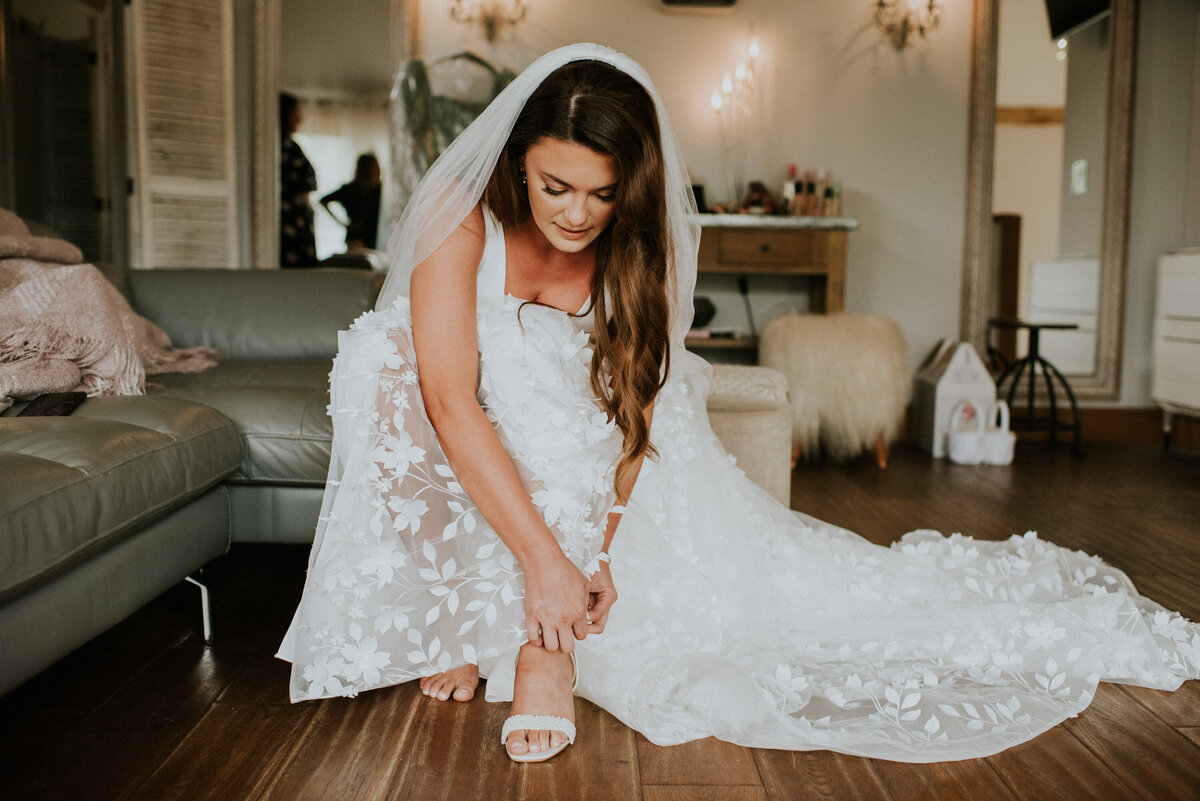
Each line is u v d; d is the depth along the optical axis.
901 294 4.13
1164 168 4.08
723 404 2.04
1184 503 2.80
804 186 3.82
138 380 1.69
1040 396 4.15
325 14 3.96
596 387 1.27
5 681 1.02
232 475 1.64
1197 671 1.41
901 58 4.04
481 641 1.17
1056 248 4.14
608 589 1.20
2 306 1.63
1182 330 3.78
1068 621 1.44
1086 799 1.06
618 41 3.96
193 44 3.85
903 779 1.10
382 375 1.21
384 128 3.97
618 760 1.14
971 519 2.57
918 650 1.40
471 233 1.23
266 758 1.13
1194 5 4.01
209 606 1.54
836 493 2.93
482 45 3.94
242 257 4.07
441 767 1.11
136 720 1.23
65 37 3.89
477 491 1.15
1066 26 4.06
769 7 3.98
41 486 1.07
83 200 3.96
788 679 1.28
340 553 1.20
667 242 1.28
